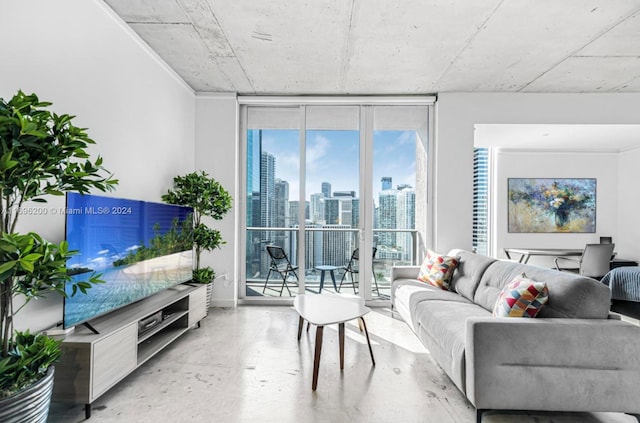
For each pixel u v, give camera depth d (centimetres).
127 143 272
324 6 242
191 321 302
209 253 413
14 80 174
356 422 182
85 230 196
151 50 305
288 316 370
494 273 276
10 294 142
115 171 257
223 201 354
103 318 219
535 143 520
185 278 321
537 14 250
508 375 177
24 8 178
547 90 398
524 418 188
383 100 417
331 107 431
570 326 179
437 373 239
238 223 429
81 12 219
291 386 219
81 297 192
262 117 433
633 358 176
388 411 192
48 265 142
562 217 576
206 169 412
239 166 431
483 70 347
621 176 574
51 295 198
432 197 425
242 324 342
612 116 402
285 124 433
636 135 459
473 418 187
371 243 429
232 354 268
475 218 587
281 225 434
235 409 193
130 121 276
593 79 367
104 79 242
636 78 363
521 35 279
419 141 429
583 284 195
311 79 373
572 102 403
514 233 576
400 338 308
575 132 441
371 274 429
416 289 323
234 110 414
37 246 144
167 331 283
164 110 334
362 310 253
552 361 178
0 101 132
